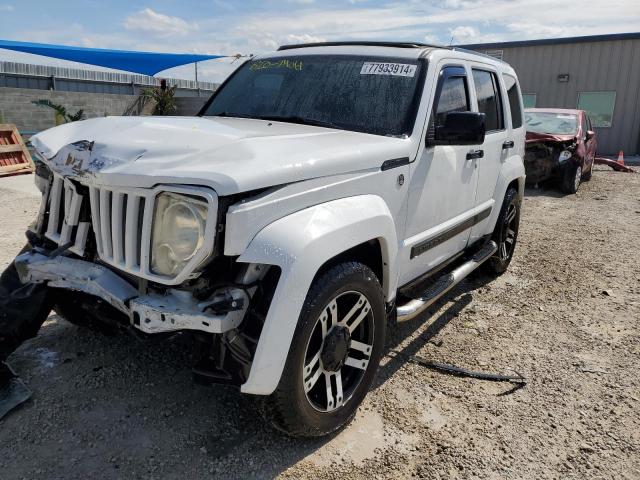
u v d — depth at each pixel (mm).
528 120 12359
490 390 3496
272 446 2842
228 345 2410
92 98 17062
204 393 3266
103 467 2631
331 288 2627
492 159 4758
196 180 2223
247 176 2283
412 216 3459
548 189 11992
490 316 4711
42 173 3088
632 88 20203
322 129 3404
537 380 3633
